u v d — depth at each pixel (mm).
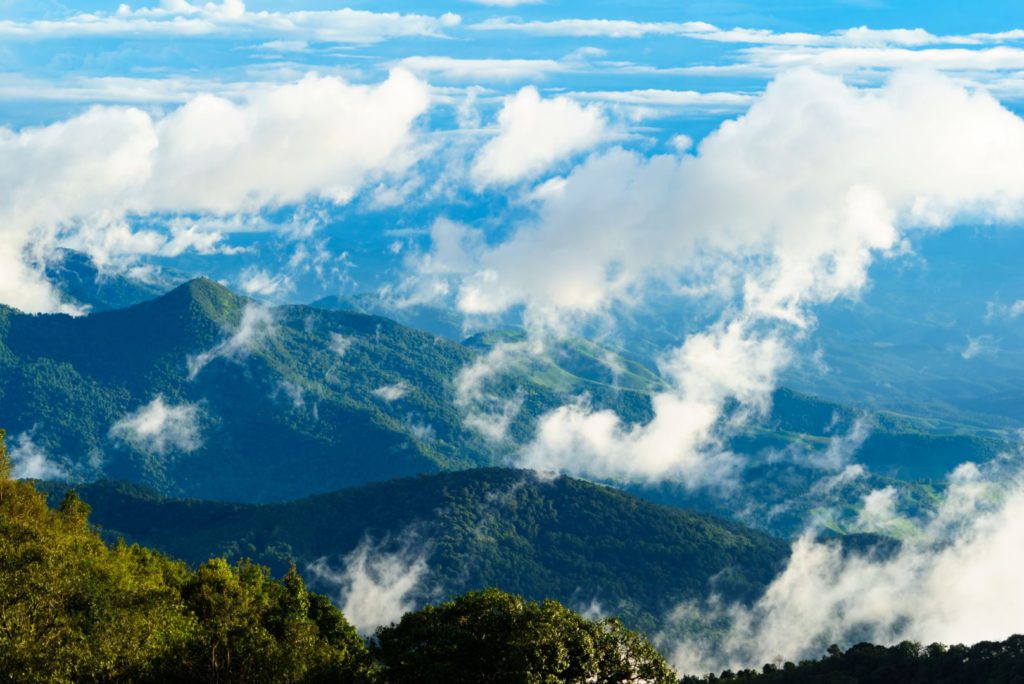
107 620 90562
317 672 98750
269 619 126562
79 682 83062
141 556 135750
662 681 89438
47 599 89062
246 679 92938
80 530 134750
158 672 89562
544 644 86125
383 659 98625
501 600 94250
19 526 108812
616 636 91375
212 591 123125
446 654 91562
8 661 78750
